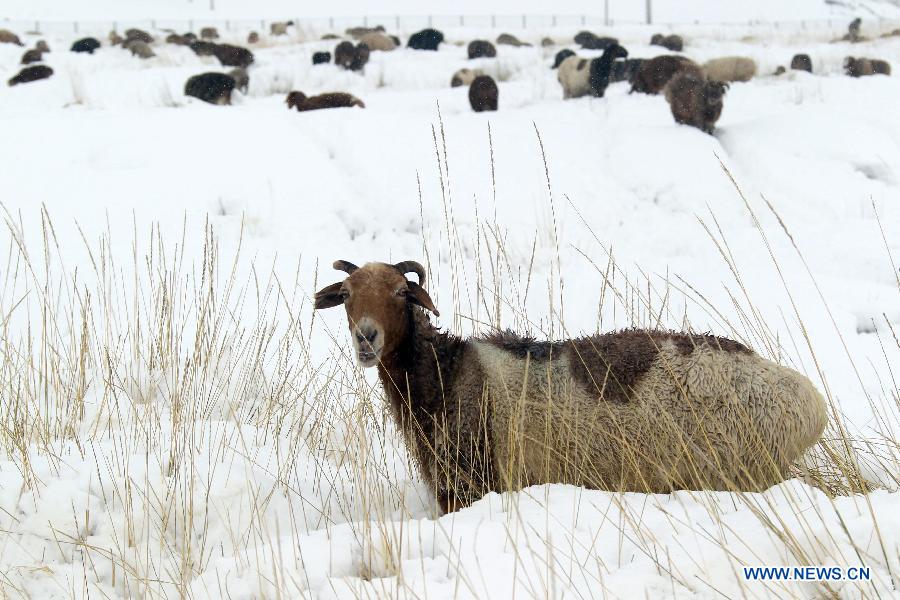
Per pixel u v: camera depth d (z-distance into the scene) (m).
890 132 15.68
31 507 4.43
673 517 3.77
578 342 4.94
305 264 10.05
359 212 11.69
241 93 24.62
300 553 3.76
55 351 6.11
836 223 11.55
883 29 43.03
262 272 9.62
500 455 4.83
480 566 3.64
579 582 3.47
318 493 5.02
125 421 5.62
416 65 29.70
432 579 3.62
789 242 10.84
